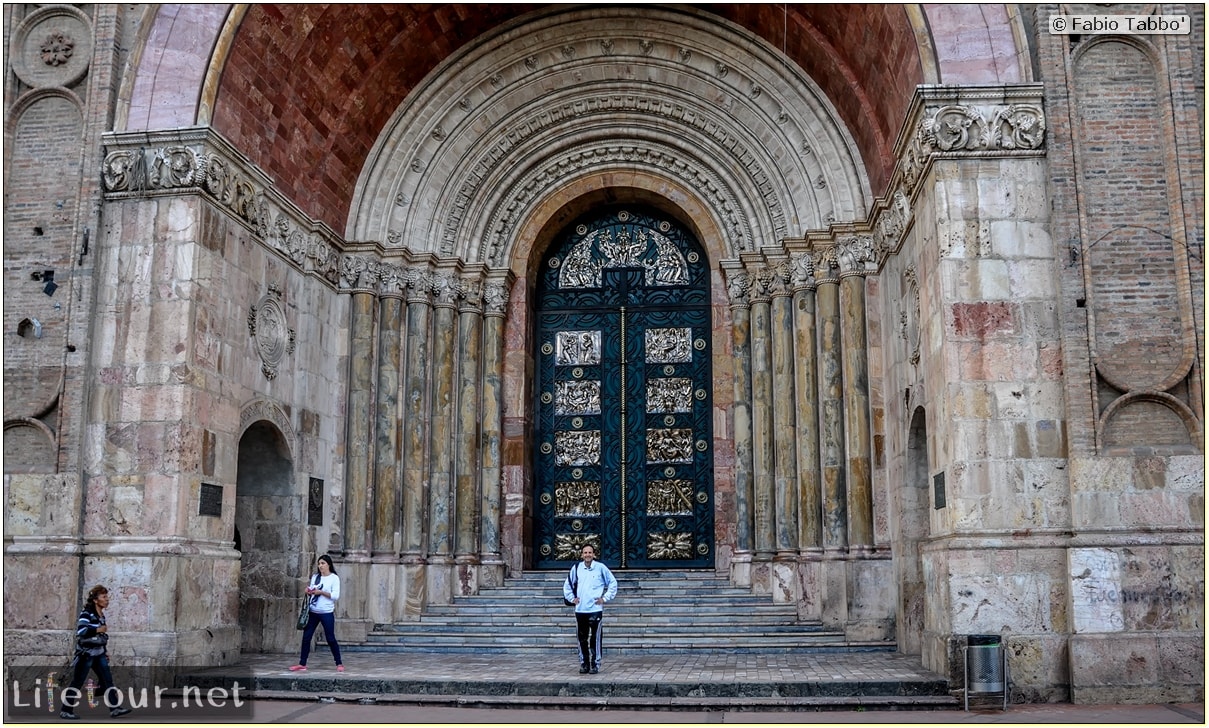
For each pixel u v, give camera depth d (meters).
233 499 15.34
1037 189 13.59
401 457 19.08
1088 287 13.16
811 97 18.91
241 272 15.81
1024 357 13.22
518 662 15.23
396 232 19.69
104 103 15.09
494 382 20.23
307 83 17.36
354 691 13.05
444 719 11.38
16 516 14.10
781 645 16.36
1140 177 13.54
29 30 15.64
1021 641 12.54
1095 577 12.46
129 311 14.51
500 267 20.59
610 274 21.58
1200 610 12.34
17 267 14.88
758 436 19.06
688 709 12.03
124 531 13.96
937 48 14.06
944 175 13.70
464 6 18.91
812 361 18.48
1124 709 11.72
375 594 18.23
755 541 18.94
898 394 16.64
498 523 19.89
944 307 13.41
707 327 21.12
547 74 20.20
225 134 15.57
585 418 21.19
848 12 16.41
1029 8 14.18
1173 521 12.59
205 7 15.34
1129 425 13.00
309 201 18.23
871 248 18.08
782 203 19.30
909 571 15.86
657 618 17.48
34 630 13.66
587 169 20.83
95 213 14.75
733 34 19.38
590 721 11.23
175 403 14.16
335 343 19.06
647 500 20.70
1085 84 13.84
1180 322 13.13
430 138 20.03
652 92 20.16
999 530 12.81
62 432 14.23
